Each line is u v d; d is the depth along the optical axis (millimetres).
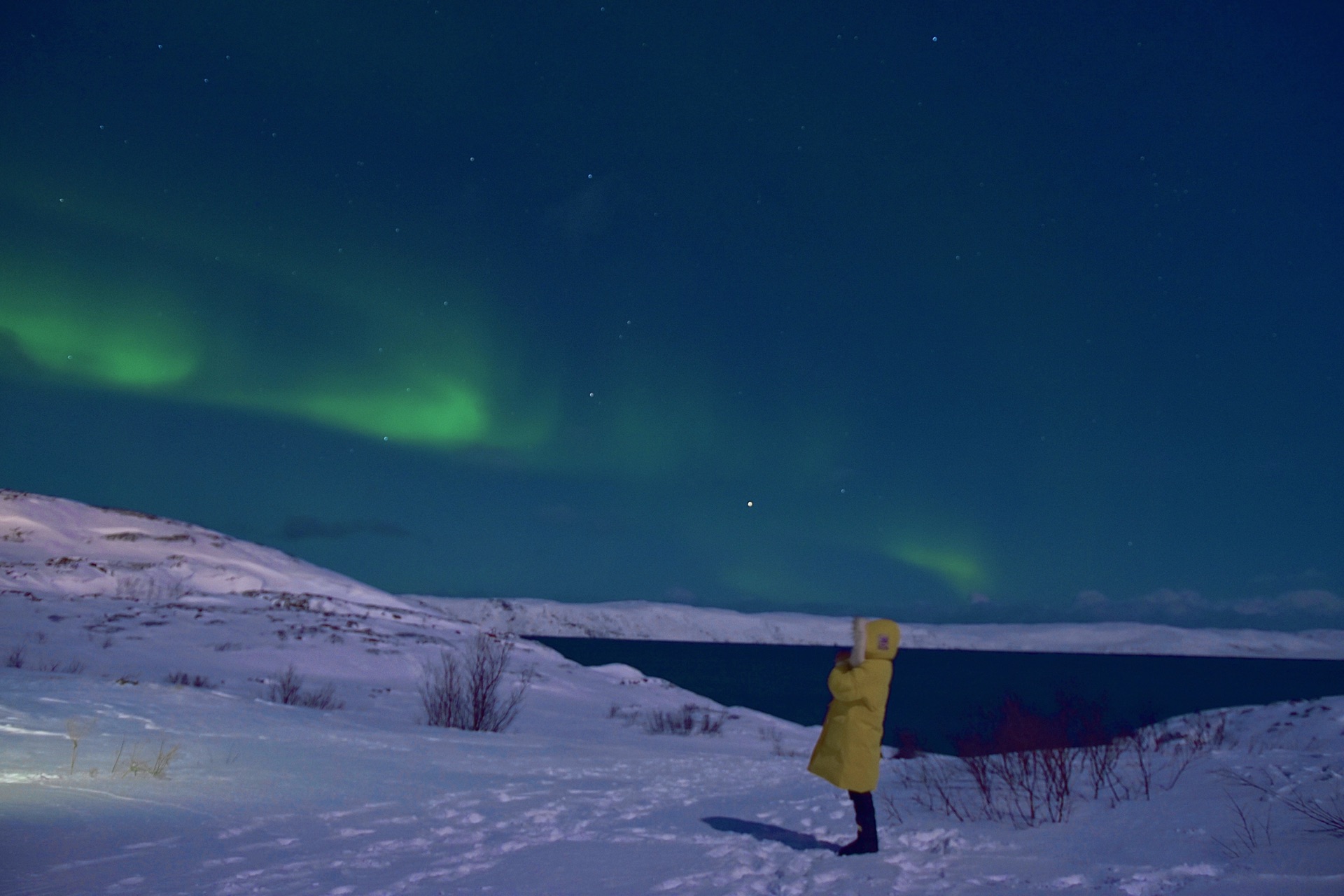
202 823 6441
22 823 5910
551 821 7336
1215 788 7266
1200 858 5016
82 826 6004
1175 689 131250
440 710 21422
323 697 26750
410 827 6770
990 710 9594
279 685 28516
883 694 5934
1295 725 11375
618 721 32344
